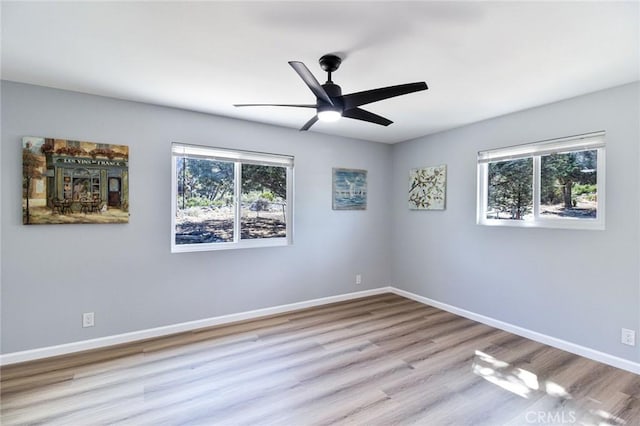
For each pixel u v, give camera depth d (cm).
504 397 207
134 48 195
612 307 247
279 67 220
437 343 290
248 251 353
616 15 158
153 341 290
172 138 306
